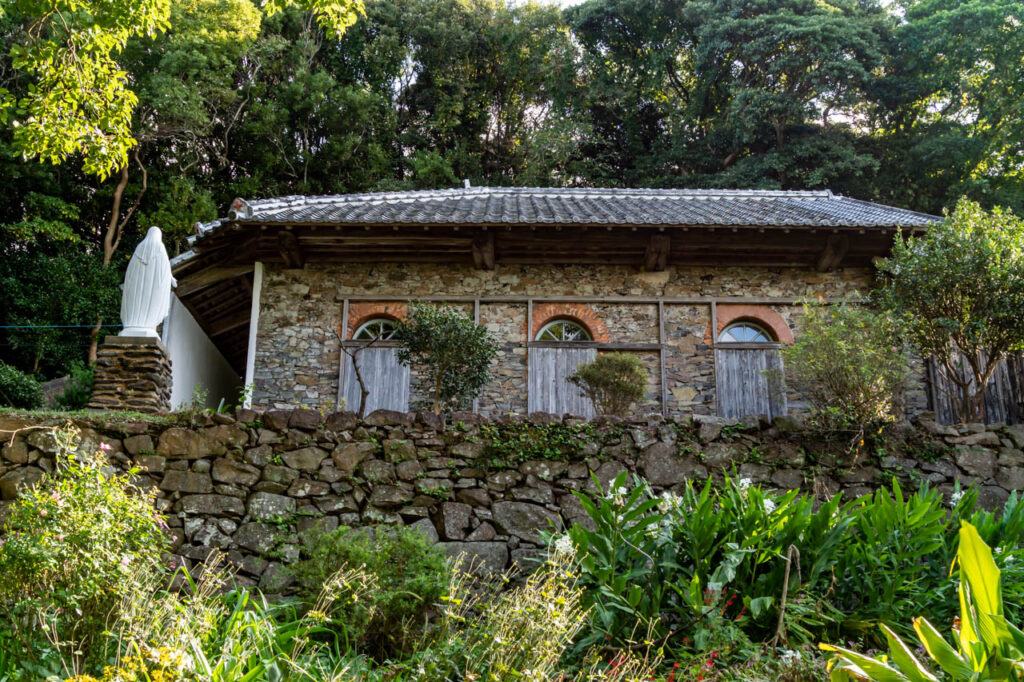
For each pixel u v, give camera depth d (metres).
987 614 3.72
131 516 5.20
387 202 13.07
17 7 8.27
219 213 24.72
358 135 26.78
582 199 14.16
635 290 12.26
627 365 9.75
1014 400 11.51
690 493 6.70
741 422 8.10
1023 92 24.97
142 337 9.32
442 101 28.53
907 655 3.75
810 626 5.77
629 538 6.07
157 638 4.54
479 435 7.88
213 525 7.31
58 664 4.57
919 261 9.09
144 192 23.84
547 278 12.29
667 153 27.69
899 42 26.53
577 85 29.75
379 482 7.62
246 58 25.97
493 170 28.91
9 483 7.20
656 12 29.09
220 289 12.92
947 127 26.36
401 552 6.21
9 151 20.86
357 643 5.65
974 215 9.19
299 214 11.77
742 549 5.80
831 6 27.02
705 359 11.98
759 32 25.98
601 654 5.57
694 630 5.55
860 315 8.72
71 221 23.45
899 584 5.77
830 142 25.31
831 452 8.05
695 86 28.64
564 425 8.00
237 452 7.59
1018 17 24.67
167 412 8.77
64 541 4.75
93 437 7.52
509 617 4.97
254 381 11.74
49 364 19.39
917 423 8.26
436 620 5.80
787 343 11.96
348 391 11.63
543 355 11.90
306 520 7.39
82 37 8.49
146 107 22.56
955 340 9.06
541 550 7.42
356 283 12.20
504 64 29.19
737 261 12.34
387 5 29.28
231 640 4.74
